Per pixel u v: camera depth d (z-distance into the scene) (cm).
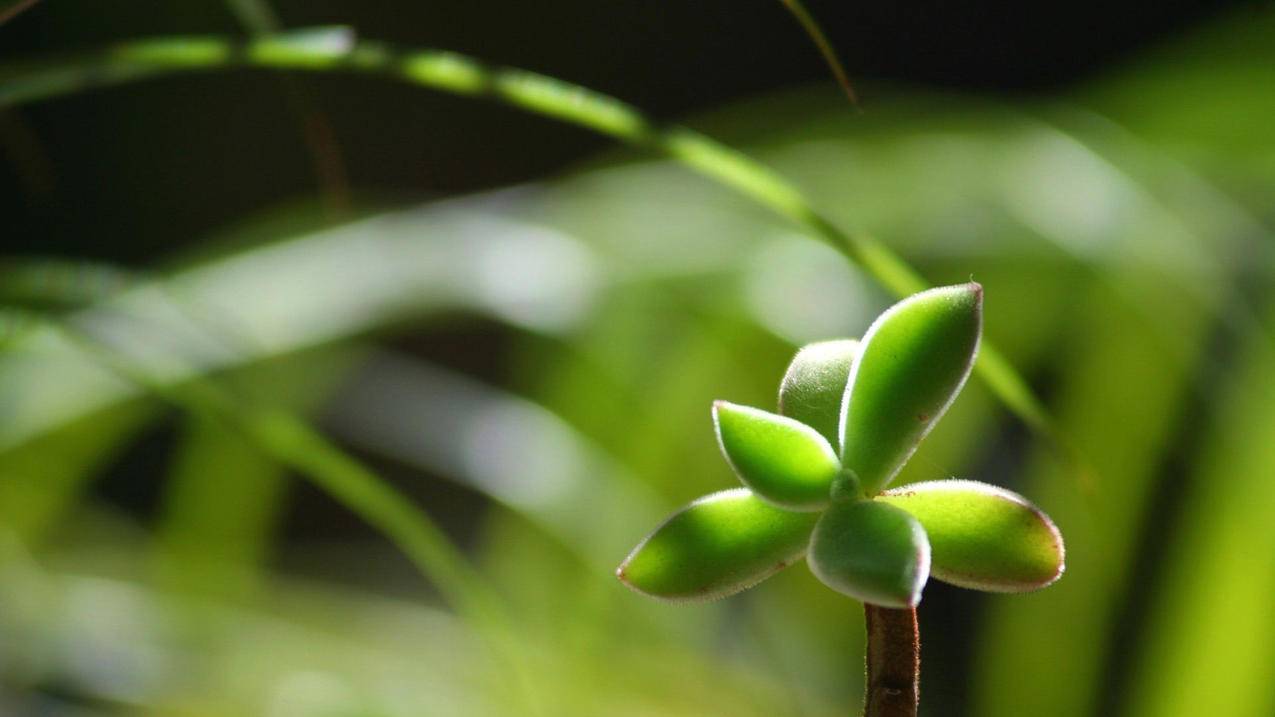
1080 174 141
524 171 376
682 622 138
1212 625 126
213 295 132
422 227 139
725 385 142
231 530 137
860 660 151
